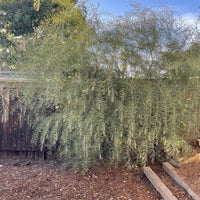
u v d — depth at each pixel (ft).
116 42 8.61
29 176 8.85
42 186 7.96
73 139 9.03
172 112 8.37
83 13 9.12
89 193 7.49
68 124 7.85
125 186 8.04
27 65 9.14
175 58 8.84
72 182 8.30
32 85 9.03
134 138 8.33
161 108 8.34
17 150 10.95
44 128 8.78
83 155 8.49
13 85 9.29
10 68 10.92
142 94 8.46
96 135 8.20
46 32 10.25
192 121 9.04
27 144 10.78
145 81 8.73
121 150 8.58
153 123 8.41
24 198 7.08
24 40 10.68
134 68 8.55
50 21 11.23
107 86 8.33
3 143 10.83
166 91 8.30
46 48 9.18
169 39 9.02
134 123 7.88
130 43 8.64
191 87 9.03
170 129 8.44
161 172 9.04
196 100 9.14
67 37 9.64
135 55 8.64
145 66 8.63
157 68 8.82
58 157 10.34
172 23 9.04
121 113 7.61
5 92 9.30
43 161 10.71
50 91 8.48
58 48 8.90
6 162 10.55
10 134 10.78
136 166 9.57
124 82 8.48
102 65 8.29
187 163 9.23
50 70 8.70
